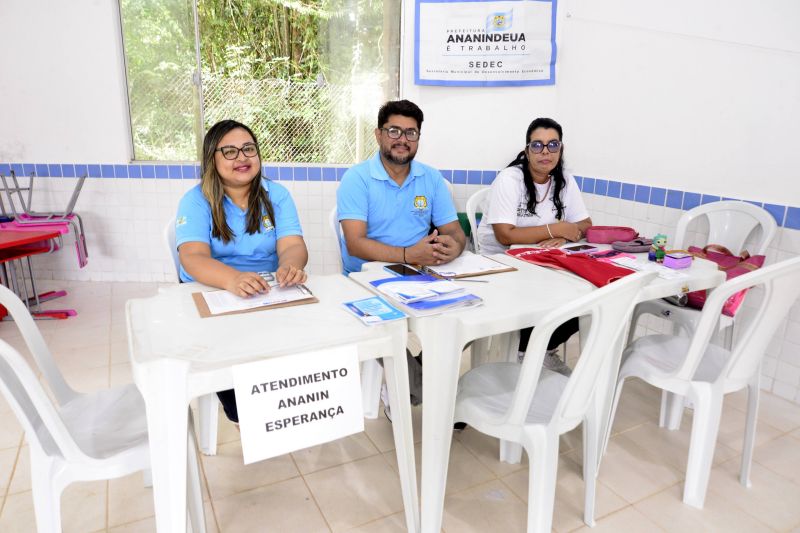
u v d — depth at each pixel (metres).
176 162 3.84
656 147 2.86
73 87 3.62
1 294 1.37
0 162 3.71
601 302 1.24
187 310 1.43
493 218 2.51
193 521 1.37
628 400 2.38
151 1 3.60
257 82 3.85
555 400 1.56
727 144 2.53
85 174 3.54
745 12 2.38
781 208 2.35
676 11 2.66
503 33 3.35
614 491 1.78
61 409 1.46
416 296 1.47
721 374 1.61
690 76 2.65
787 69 2.27
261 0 3.67
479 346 2.25
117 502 1.69
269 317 1.38
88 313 3.32
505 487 1.80
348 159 4.00
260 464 1.90
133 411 1.46
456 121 3.57
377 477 1.84
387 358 1.40
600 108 3.16
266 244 1.91
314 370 1.23
